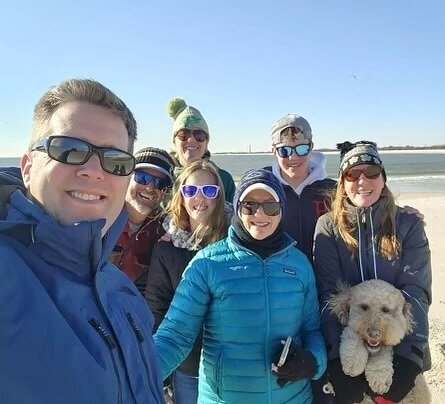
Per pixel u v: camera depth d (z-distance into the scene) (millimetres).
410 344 1155
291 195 1578
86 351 470
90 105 586
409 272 1196
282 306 1071
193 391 1282
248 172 1146
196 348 1252
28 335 435
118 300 646
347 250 1247
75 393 443
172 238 1312
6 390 419
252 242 1104
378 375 1112
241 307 1057
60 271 522
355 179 1215
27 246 503
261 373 1047
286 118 1592
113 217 618
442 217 6230
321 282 1256
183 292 1095
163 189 1494
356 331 1149
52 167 551
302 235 1546
